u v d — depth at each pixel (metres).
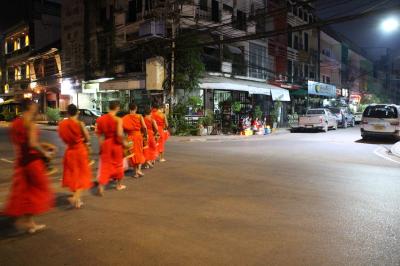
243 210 6.44
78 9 33.78
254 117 25.83
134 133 9.05
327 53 47.66
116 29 29.50
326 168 10.83
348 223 5.76
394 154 14.32
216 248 4.75
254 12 31.05
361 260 4.39
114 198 7.21
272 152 14.59
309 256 4.51
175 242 4.95
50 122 32.25
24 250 4.71
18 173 5.21
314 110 28.22
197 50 22.94
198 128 22.86
